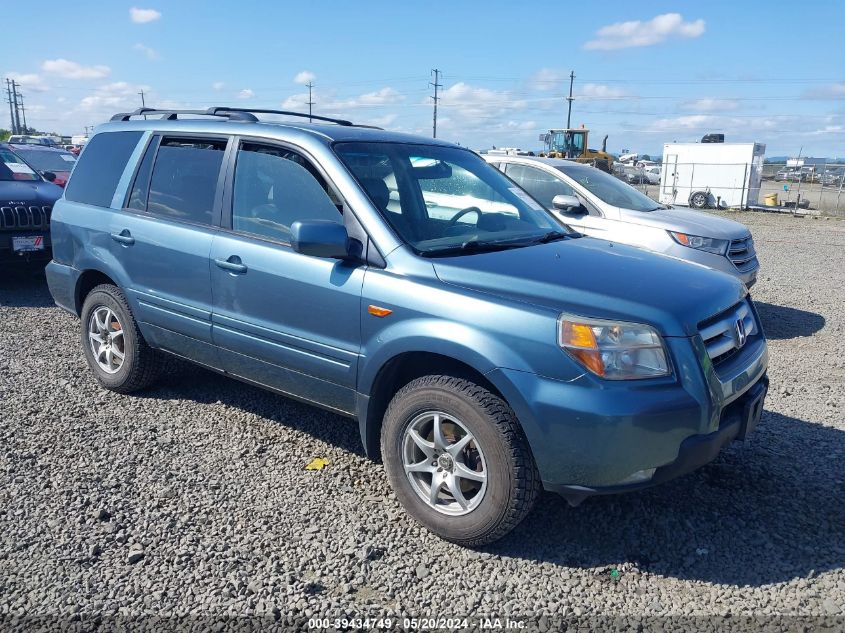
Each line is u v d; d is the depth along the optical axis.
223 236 4.35
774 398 5.56
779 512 3.80
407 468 3.59
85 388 5.46
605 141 44.31
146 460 4.30
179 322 4.65
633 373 3.12
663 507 3.84
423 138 4.77
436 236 3.90
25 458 4.28
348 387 3.81
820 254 14.69
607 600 3.10
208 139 4.66
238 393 5.41
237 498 3.88
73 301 5.57
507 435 3.21
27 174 9.30
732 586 3.19
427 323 3.41
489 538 3.36
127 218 4.98
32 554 3.34
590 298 3.27
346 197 3.86
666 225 7.93
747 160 29.09
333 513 3.75
